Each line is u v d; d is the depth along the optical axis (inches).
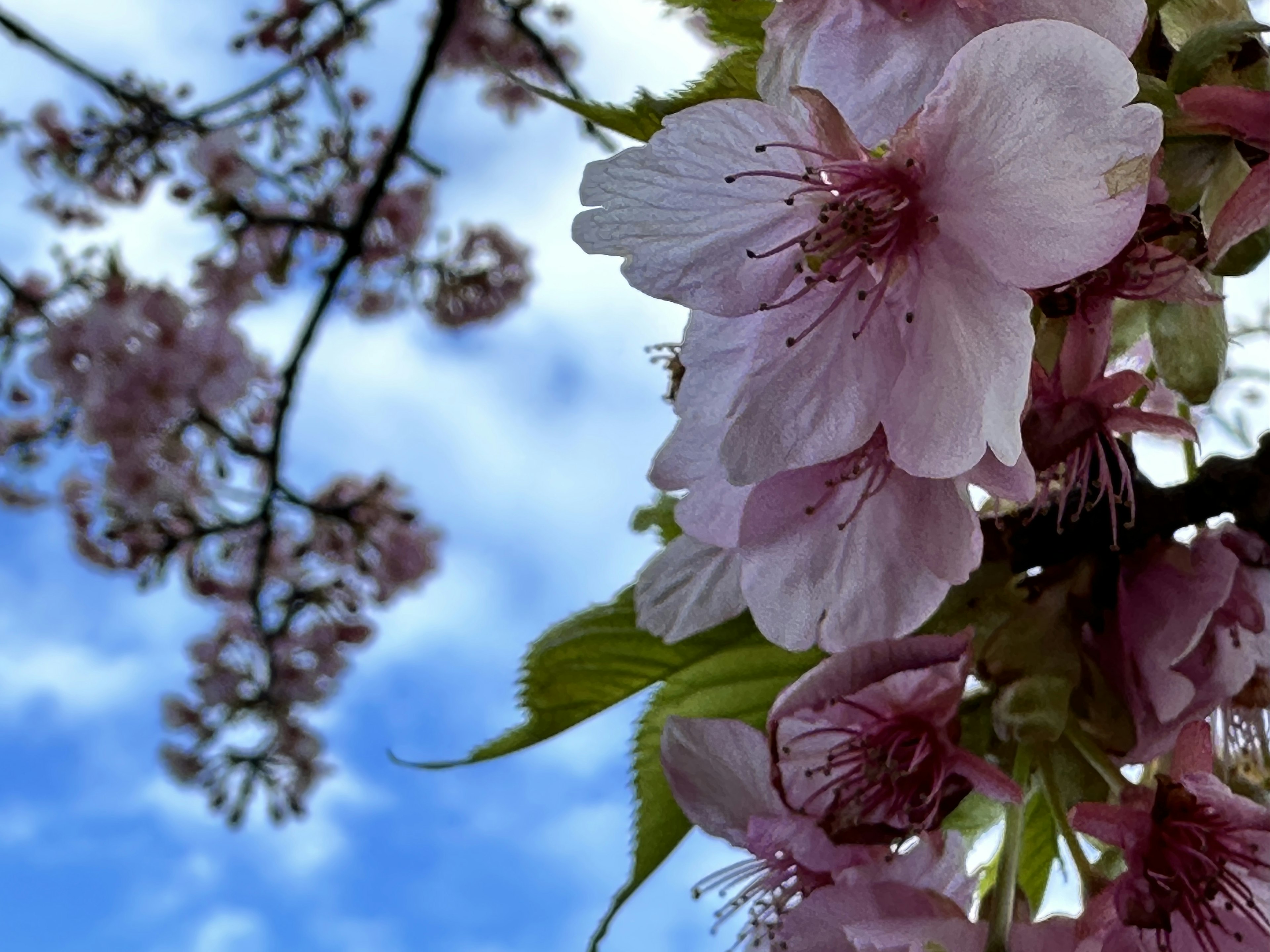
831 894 4.4
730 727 4.5
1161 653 4.2
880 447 4.4
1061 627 4.3
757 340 4.5
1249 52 4.1
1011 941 4.2
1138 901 4.1
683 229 4.5
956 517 4.3
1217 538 4.4
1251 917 4.2
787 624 4.5
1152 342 4.3
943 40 4.2
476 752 4.6
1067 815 4.2
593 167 4.5
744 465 4.4
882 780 4.3
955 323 4.2
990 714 4.4
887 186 4.3
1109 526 4.4
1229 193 4.1
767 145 4.3
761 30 4.6
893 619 4.4
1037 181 4.1
